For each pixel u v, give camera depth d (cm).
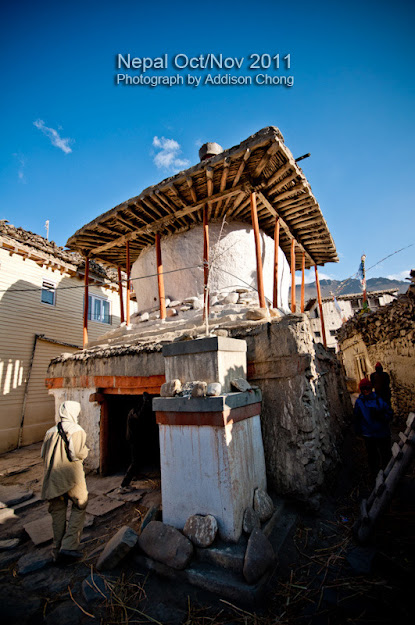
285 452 370
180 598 252
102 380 570
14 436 1005
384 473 302
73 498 330
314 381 404
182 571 270
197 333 480
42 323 1173
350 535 310
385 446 430
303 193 619
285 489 362
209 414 298
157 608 245
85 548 343
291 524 322
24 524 419
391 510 302
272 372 393
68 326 1279
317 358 453
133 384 516
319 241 853
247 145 504
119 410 638
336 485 421
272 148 495
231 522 278
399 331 766
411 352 707
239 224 733
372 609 223
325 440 416
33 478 629
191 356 348
